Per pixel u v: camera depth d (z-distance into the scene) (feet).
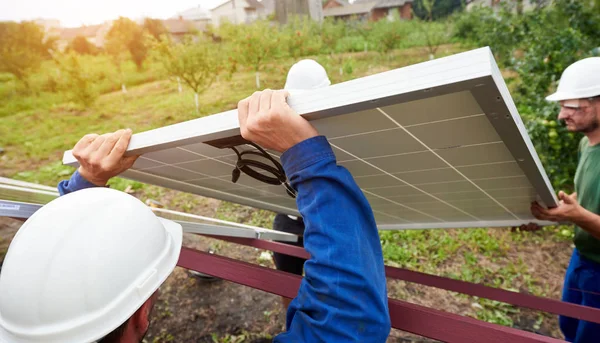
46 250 2.80
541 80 20.81
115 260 2.89
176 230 3.91
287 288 4.56
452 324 3.51
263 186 6.33
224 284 14.10
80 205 3.01
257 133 2.93
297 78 10.53
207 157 4.69
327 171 2.89
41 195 5.30
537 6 27.84
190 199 20.47
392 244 16.75
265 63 33.27
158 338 11.67
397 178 5.49
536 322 12.84
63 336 2.71
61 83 29.71
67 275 2.75
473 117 2.93
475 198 6.71
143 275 3.06
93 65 32.04
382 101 2.47
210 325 12.16
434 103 2.73
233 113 3.13
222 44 33.99
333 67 33.86
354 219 2.92
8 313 2.84
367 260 2.88
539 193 5.78
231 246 16.57
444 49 34.65
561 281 14.61
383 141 3.76
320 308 2.79
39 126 27.66
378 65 34.58
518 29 27.45
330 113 2.78
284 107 2.81
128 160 4.03
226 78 32.60
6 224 17.44
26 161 23.73
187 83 31.83
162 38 31.27
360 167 4.99
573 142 18.83
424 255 16.21
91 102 29.96
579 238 8.86
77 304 2.75
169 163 5.18
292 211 9.69
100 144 3.87
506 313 13.29
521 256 16.17
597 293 8.72
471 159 4.24
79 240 2.85
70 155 4.26
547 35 23.06
